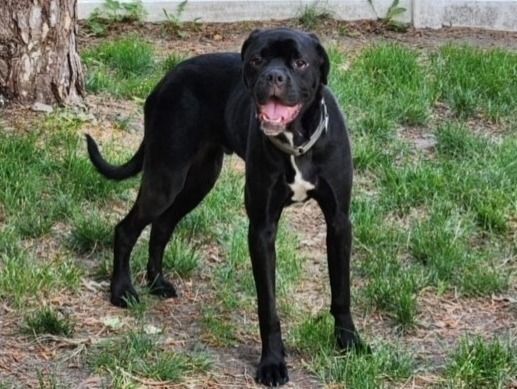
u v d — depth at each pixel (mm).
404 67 8500
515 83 8352
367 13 10398
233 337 5223
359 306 5547
